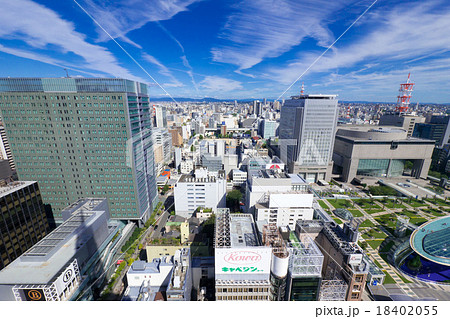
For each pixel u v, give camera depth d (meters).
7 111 98.81
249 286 57.28
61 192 110.31
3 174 94.06
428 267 97.69
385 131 196.62
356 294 64.06
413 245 94.19
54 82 96.88
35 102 98.44
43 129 101.62
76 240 71.94
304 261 61.72
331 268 75.06
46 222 97.62
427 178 198.00
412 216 135.88
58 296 55.09
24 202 86.75
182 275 63.78
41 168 106.75
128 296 69.56
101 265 82.94
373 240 112.81
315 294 62.22
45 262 61.56
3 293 52.97
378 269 88.12
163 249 91.06
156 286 73.12
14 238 81.25
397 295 75.19
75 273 62.28
